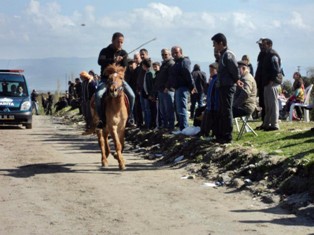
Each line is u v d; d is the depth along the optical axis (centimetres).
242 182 1034
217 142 1327
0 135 2117
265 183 998
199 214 848
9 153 1541
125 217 834
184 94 1550
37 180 1130
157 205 908
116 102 1224
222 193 991
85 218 830
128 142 1792
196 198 954
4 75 2517
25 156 1476
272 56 1420
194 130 1491
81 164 1334
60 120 3369
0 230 771
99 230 767
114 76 1212
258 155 1110
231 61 1277
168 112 1652
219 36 1296
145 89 1798
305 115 1814
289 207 870
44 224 800
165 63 1653
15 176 1178
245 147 1205
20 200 952
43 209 887
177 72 1545
